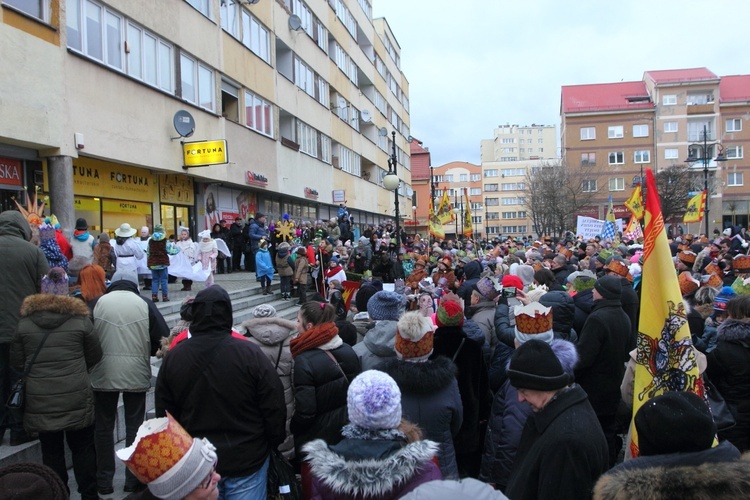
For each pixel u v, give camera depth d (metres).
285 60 26.69
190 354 3.23
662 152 61.84
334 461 2.40
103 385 4.77
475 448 4.41
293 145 26.44
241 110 21.39
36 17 11.51
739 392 4.34
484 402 4.69
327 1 33.09
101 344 4.80
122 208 15.45
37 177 12.43
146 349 4.95
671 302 3.56
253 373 3.25
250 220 19.14
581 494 2.45
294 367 3.88
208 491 2.19
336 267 13.48
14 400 4.18
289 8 26.67
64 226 12.23
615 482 1.93
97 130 13.38
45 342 4.21
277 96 24.81
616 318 4.63
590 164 60.53
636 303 5.77
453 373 3.69
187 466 2.12
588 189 60.06
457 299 4.75
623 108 62.66
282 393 3.38
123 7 14.41
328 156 32.88
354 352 4.16
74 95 12.61
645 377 3.67
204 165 16.83
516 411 3.64
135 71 15.00
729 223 59.31
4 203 11.57
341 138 35.53
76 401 4.26
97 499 4.50
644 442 2.19
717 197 58.97
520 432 3.58
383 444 2.46
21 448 4.73
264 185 22.88
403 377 3.57
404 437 2.56
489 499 1.91
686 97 61.56
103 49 13.77
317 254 15.38
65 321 4.29
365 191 41.59
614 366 4.61
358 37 42.94
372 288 6.79
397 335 3.77
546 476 2.51
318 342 3.93
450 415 3.60
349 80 37.62
